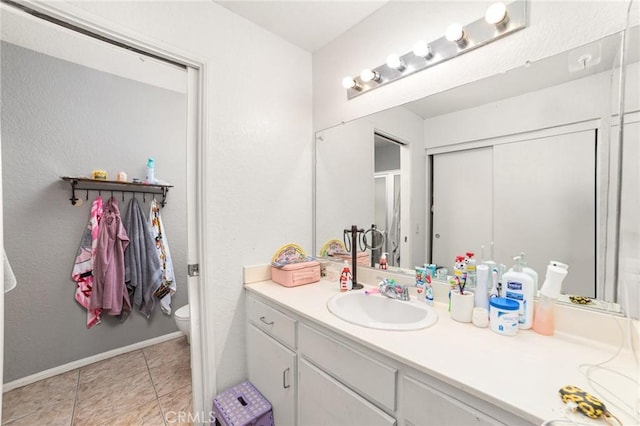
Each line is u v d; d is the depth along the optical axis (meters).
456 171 1.25
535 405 0.59
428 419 0.75
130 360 2.19
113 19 1.17
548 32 0.99
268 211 1.72
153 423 1.54
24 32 1.58
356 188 1.67
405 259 1.43
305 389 1.17
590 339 0.88
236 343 1.58
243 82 1.60
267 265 1.69
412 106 1.40
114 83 2.26
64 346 2.02
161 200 2.53
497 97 1.12
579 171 0.93
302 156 1.90
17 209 1.85
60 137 2.00
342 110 1.75
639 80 0.79
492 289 1.08
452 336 0.92
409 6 1.39
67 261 2.03
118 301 2.19
